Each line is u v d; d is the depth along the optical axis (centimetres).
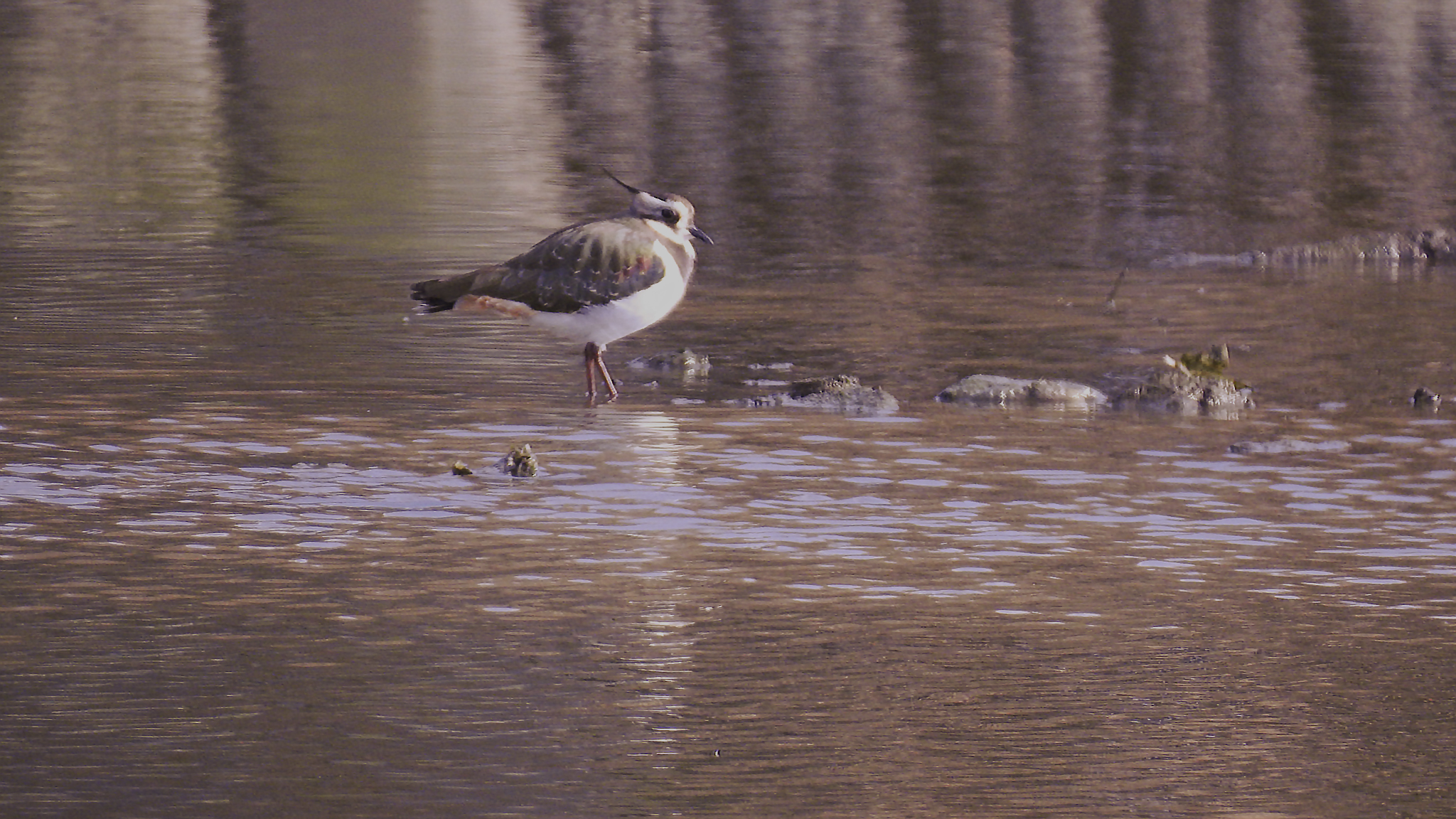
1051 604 928
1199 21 5391
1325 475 1216
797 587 951
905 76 4294
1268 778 709
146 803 666
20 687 782
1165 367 1562
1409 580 977
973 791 692
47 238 2248
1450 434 1343
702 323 1788
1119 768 717
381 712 761
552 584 945
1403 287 2066
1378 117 3719
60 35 4847
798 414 1392
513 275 1480
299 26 5175
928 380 1530
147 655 825
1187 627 894
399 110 3650
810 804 677
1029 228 2494
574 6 5688
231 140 3212
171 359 1535
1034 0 5841
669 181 2848
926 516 1098
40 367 1491
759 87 4088
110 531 1026
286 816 655
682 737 741
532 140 3269
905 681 812
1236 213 2659
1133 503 1134
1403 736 755
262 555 986
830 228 2459
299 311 1791
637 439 1291
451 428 1312
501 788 686
